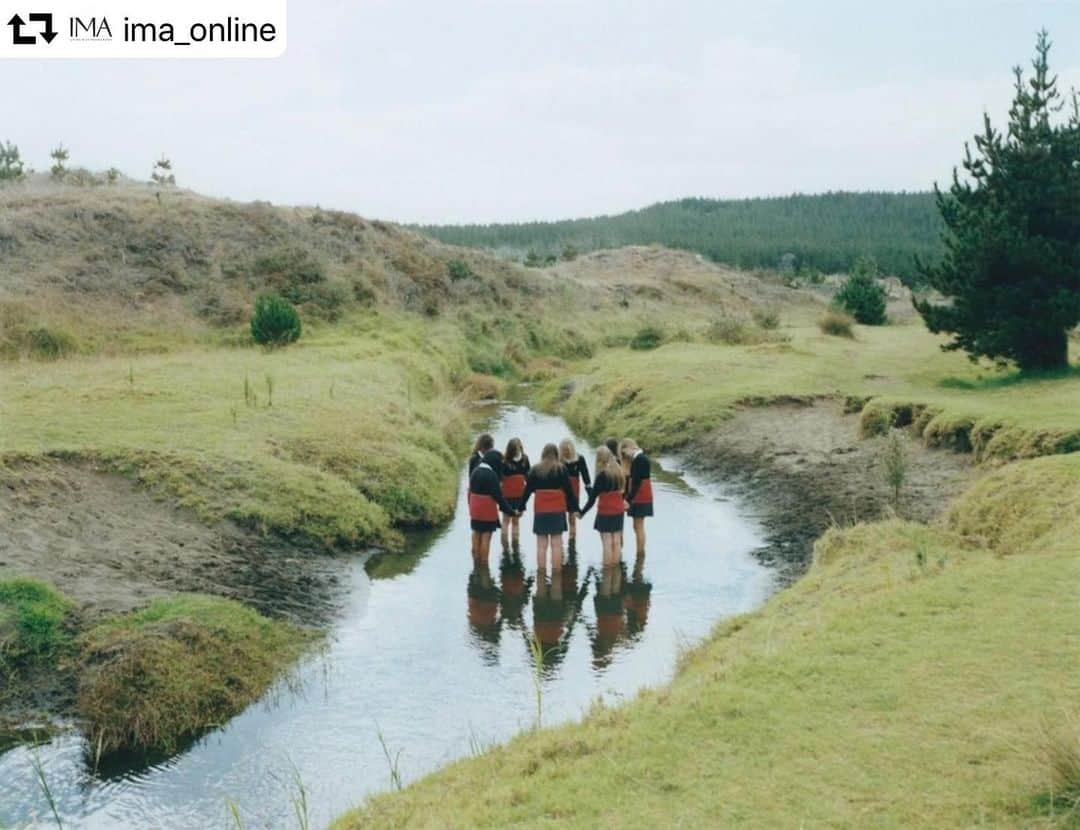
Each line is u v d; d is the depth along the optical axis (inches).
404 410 828.6
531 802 200.7
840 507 588.7
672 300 2647.6
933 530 426.3
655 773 206.2
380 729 313.3
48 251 1343.5
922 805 180.5
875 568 372.8
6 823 254.8
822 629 287.7
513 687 349.7
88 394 705.6
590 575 496.7
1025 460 502.3
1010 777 186.5
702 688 253.1
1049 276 844.0
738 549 541.3
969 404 697.6
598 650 389.4
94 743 298.4
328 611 428.1
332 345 1197.7
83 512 463.8
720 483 718.5
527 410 1216.8
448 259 2012.8
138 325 1213.7
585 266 3137.3
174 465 536.4
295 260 1549.0
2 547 404.5
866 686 237.6
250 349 1147.9
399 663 374.0
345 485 576.7
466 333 1651.1
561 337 1898.4
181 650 338.0
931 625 275.4
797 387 944.3
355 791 271.0
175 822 255.1
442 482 667.4
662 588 473.1
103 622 358.3
